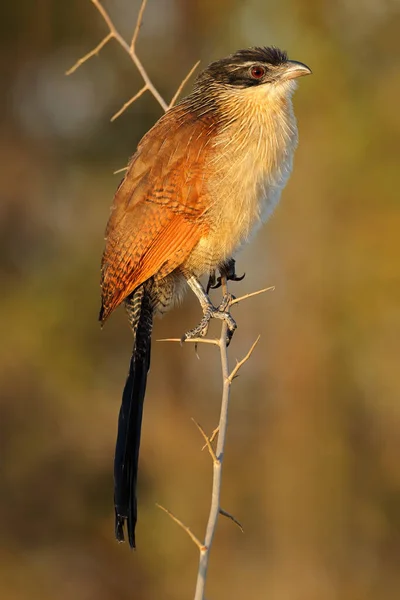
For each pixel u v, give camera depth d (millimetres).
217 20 17547
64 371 17031
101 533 17156
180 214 6902
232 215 6922
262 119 6930
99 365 17469
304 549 16141
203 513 16219
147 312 7078
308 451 16594
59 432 17172
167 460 17016
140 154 7105
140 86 17953
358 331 16406
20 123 18906
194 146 6914
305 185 16469
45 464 17234
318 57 16344
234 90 7047
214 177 6871
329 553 16172
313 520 16297
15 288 17781
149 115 18156
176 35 18047
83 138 18625
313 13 16734
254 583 15758
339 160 16266
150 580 16391
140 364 6871
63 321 17281
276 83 6980
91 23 18297
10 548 17078
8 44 18531
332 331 16547
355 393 16703
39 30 18359
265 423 17047
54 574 16859
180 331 17828
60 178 18469
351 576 16016
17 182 18438
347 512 16438
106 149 18422
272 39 16781
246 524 16359
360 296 16281
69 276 17594
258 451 16922
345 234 16438
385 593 15961
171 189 6891
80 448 17172
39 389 17188
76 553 17172
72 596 16672
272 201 7090
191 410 17594
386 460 16562
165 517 16266
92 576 16891
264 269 16828
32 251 18219
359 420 16734
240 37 17141
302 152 16469
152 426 17297
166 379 17828
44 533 17203
